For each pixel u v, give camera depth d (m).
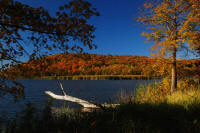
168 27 9.01
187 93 5.96
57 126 3.13
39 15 1.89
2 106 8.29
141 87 11.66
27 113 2.57
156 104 4.93
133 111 4.20
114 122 3.35
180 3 8.12
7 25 1.90
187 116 3.49
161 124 3.08
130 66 106.25
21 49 2.59
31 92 20.95
